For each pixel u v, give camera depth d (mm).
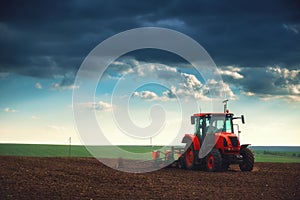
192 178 15836
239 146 18531
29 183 13312
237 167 20703
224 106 19391
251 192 12680
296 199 11664
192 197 11711
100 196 11602
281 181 15195
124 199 11273
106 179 14852
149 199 11328
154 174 17047
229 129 19250
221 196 11938
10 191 11867
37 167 17734
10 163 18859
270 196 12039
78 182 13953
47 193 11766
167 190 12844
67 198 11188
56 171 16562
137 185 13727
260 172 18188
